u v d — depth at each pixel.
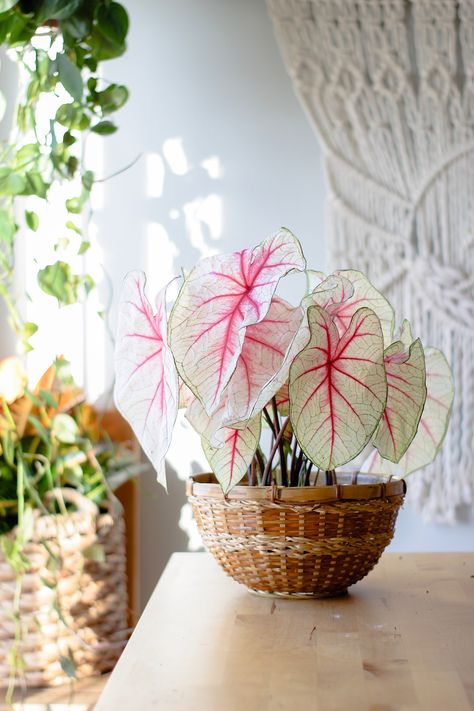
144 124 2.71
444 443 2.61
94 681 2.15
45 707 2.00
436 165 2.63
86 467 2.25
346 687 1.03
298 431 1.21
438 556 1.63
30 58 2.57
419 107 2.64
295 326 1.23
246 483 1.50
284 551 1.30
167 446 1.23
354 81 2.65
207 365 1.22
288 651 1.14
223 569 1.36
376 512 1.31
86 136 2.70
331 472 1.41
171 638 1.19
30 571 2.08
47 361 2.68
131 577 2.48
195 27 2.71
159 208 2.71
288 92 2.70
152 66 2.72
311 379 1.21
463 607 1.31
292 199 2.70
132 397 1.29
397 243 2.64
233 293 1.25
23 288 2.67
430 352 1.44
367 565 1.34
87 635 2.15
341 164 2.65
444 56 2.62
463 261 2.62
